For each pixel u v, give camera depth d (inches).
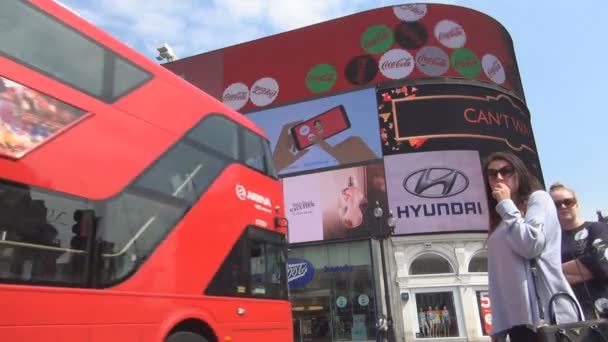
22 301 175.3
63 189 199.9
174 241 251.1
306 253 1181.7
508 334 125.1
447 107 1194.6
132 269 222.7
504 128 1229.1
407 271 1097.4
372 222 1133.1
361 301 1107.3
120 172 229.5
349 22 1302.9
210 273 271.4
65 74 217.2
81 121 216.8
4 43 194.4
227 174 309.7
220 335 267.6
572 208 174.6
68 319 189.5
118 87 244.8
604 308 130.8
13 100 189.9
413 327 1066.7
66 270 193.3
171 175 261.9
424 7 1273.4
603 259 161.9
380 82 1227.2
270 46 1362.0
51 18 220.7
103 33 249.6
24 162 187.0
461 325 1059.3
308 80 1295.5
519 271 119.3
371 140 1192.8
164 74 283.1
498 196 125.3
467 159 1158.3
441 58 1233.4
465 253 1104.2
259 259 323.3
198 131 295.1
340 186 1184.8
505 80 1294.3
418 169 1150.3
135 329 216.4
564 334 105.6
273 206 358.9
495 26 1338.6
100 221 212.2
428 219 1119.6
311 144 1243.2
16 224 179.2
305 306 1141.1
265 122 1300.4
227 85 1370.6
